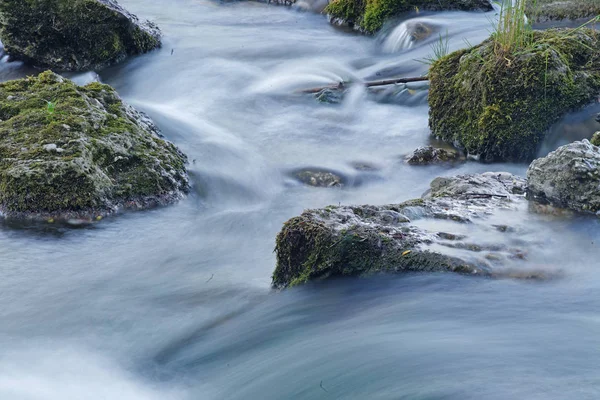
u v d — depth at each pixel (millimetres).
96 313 4656
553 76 6723
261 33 11641
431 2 11062
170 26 11906
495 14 10594
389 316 4230
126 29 9820
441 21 10555
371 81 9258
